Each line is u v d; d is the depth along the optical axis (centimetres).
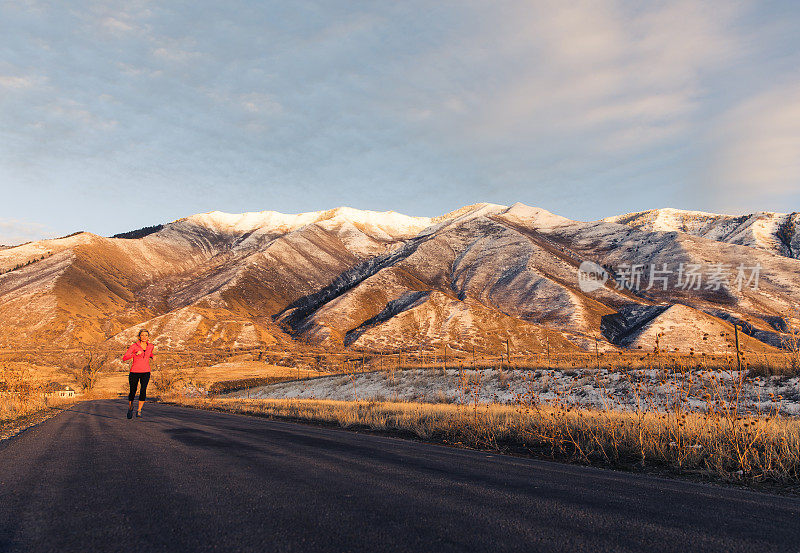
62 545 222
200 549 219
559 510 310
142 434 768
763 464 538
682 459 588
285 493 341
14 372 1647
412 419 1136
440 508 306
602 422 851
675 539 251
